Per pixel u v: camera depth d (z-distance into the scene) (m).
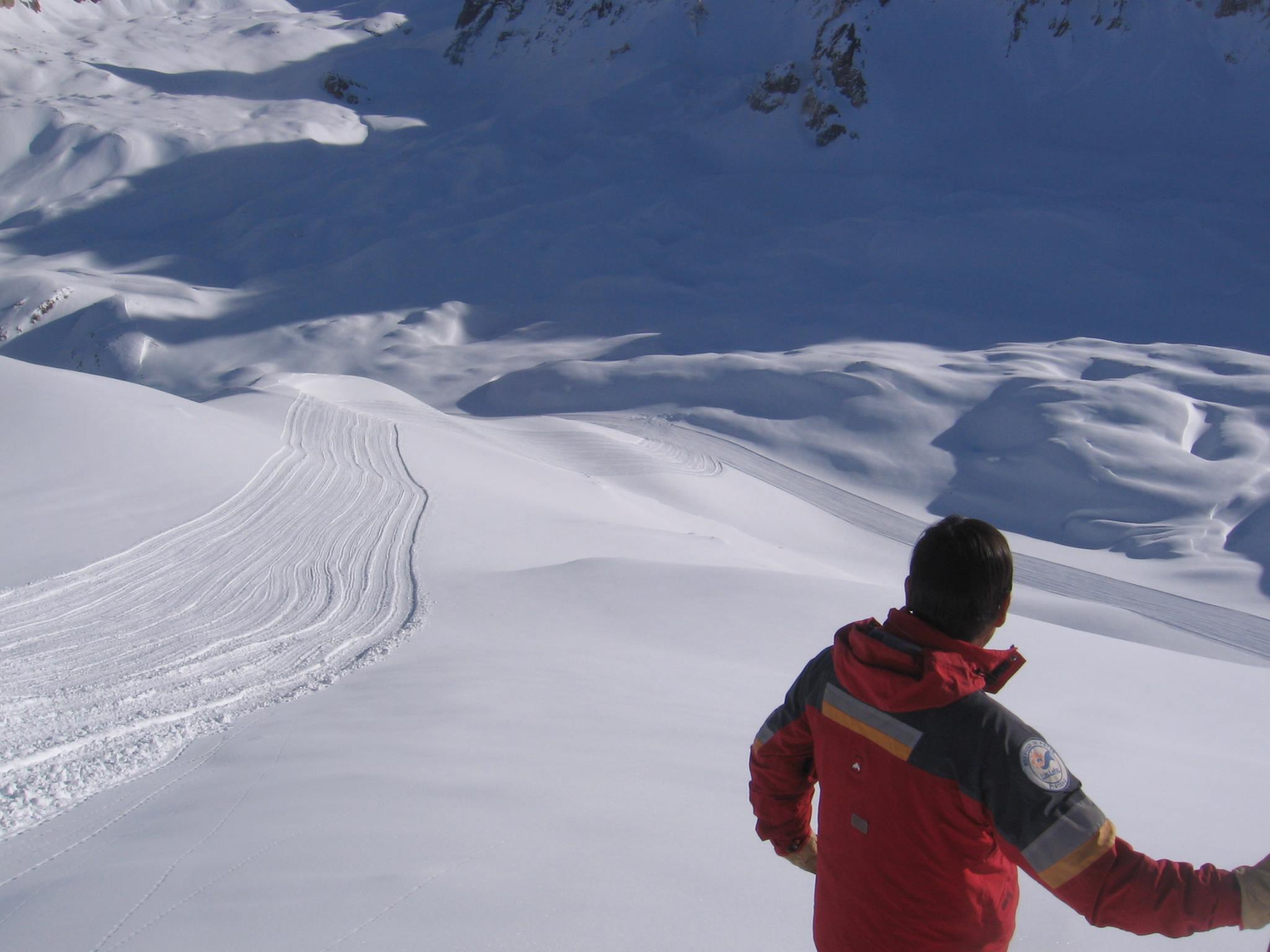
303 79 198.75
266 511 21.06
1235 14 149.50
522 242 108.44
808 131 152.62
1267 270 89.56
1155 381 58.75
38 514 18.62
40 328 92.88
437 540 20.70
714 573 16.03
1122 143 137.62
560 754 5.30
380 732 5.85
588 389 64.88
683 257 105.38
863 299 87.50
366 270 103.69
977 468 51.84
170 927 3.04
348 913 3.04
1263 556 41.88
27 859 4.12
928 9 165.62
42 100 159.62
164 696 8.53
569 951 2.80
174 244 118.38
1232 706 10.82
